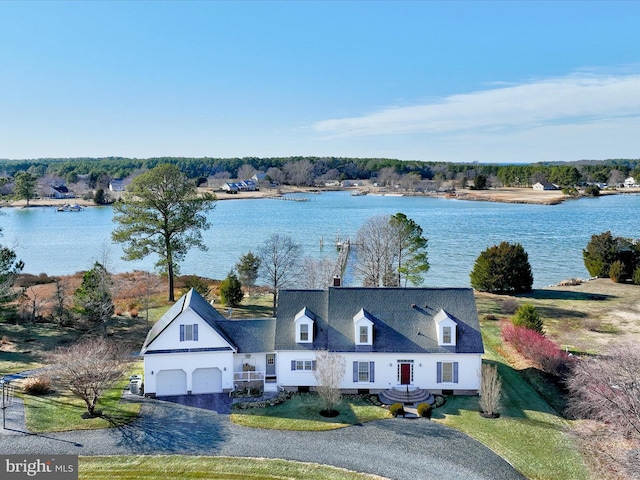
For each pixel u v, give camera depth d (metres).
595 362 36.94
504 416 34.12
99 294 50.06
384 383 37.78
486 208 183.50
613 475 27.50
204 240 113.50
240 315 56.28
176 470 26.73
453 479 26.58
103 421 32.09
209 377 37.59
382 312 39.78
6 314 51.75
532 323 49.62
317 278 67.38
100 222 150.00
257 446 29.47
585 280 80.25
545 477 27.20
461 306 39.94
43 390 36.00
